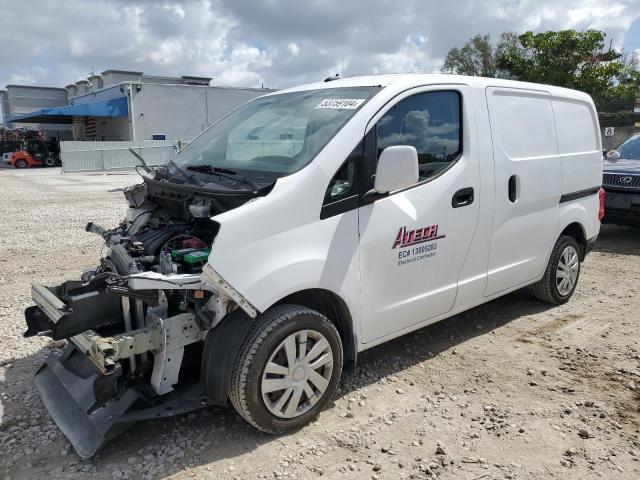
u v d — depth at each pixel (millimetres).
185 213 3633
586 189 5562
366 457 3094
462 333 4910
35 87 62031
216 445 3188
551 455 3127
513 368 4219
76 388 3330
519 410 3600
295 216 3152
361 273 3486
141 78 52000
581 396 3789
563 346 4637
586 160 5527
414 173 3295
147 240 3492
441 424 3434
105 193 16266
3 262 7266
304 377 3277
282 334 3119
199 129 35969
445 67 44094
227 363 3027
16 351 4414
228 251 2895
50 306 3090
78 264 7164
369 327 3639
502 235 4520
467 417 3520
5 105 64375
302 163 3346
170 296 3127
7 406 3580
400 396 3773
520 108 4688
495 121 4387
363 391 3830
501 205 4430
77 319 3004
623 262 7543
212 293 3059
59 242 8570
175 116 35031
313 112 3805
